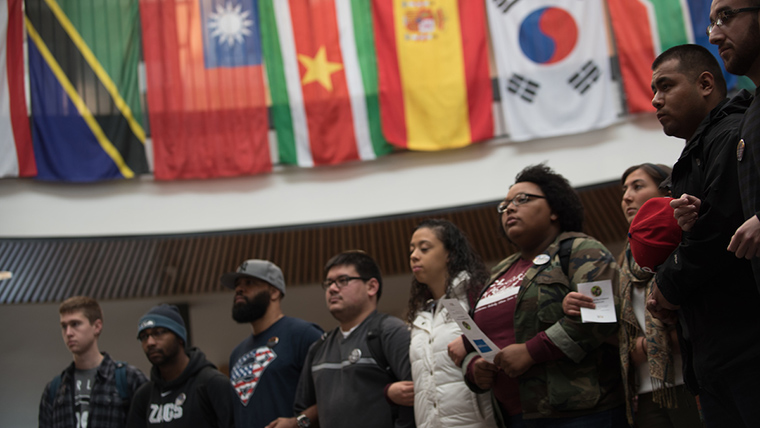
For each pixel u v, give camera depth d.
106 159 7.94
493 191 8.01
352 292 3.55
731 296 1.81
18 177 7.82
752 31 1.77
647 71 7.67
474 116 8.02
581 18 7.96
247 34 8.26
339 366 3.40
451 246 3.16
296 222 8.14
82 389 4.52
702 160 1.98
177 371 4.16
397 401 3.05
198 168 8.05
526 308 2.53
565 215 2.76
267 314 4.02
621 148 7.80
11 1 7.93
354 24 8.26
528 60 7.96
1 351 9.55
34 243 7.80
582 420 2.36
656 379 2.53
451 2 8.23
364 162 8.29
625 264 2.86
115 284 9.11
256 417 3.69
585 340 2.34
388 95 8.09
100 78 8.05
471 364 2.64
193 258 8.69
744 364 1.76
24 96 7.82
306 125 8.11
